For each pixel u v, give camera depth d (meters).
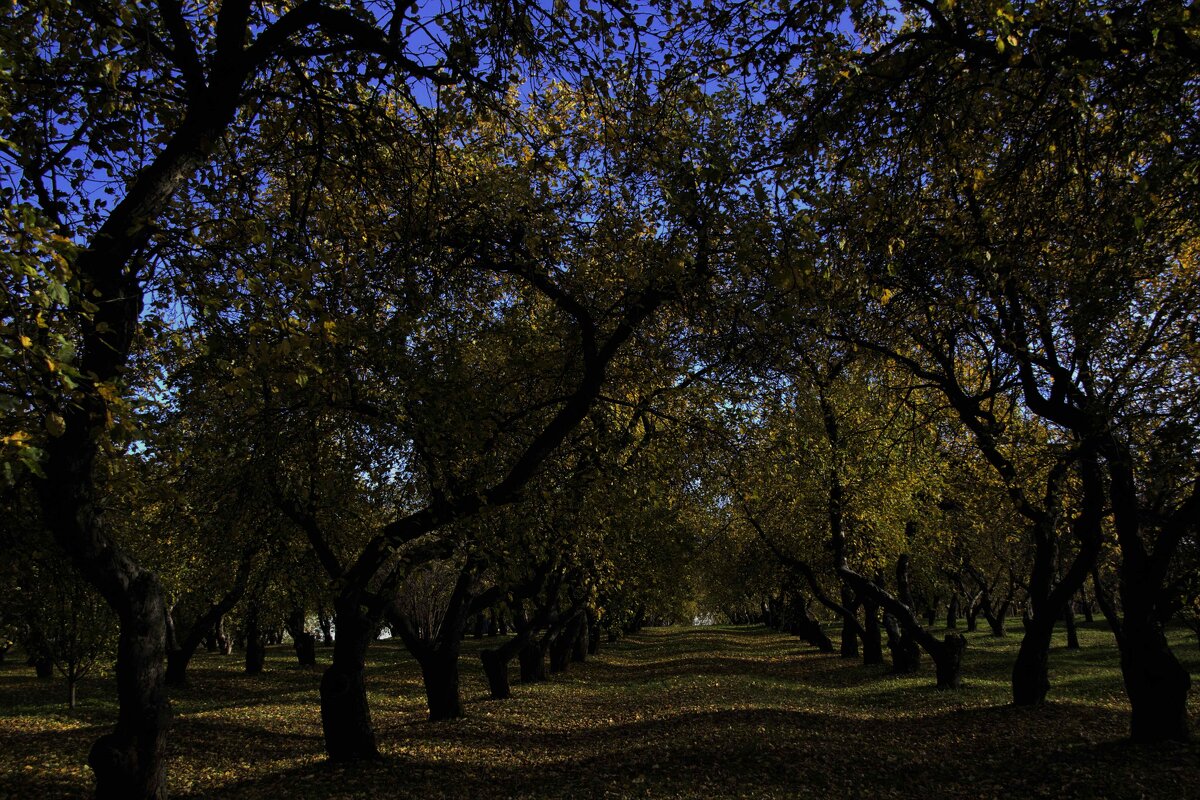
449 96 8.62
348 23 7.40
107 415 4.51
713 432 13.92
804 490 21.95
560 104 11.20
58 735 15.58
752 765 12.06
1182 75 7.15
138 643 7.52
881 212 8.48
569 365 13.08
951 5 6.07
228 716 17.66
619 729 16.53
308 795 10.56
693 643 49.47
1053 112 7.99
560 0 8.09
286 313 6.89
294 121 9.14
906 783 10.91
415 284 10.35
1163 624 11.90
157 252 7.41
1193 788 9.15
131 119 8.09
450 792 10.80
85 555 7.05
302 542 14.62
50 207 7.18
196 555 16.08
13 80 6.14
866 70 8.05
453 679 17.88
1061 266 9.77
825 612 44.09
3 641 13.01
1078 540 15.27
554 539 12.84
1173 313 9.67
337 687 12.30
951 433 17.23
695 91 8.30
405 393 9.87
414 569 11.23
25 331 4.86
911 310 11.33
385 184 9.38
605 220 10.91
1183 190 8.02
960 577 43.56
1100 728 13.73
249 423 10.80
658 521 16.08
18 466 4.38
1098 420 9.38
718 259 10.57
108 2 6.62
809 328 11.66
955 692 20.92
